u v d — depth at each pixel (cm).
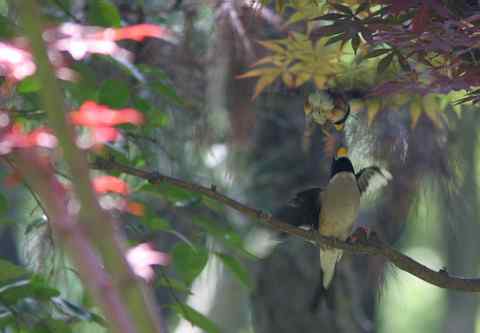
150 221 898
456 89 733
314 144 1512
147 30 648
